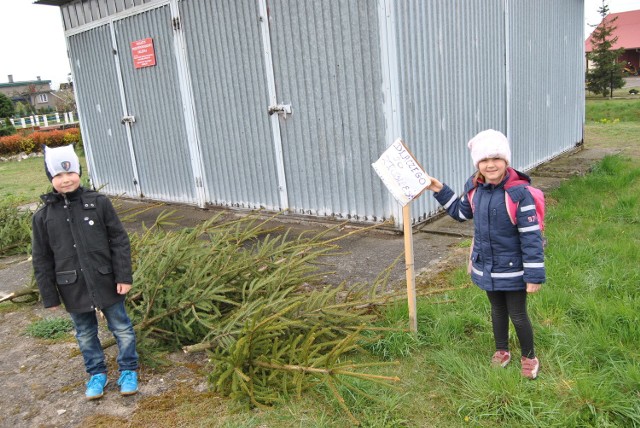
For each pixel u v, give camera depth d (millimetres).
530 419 2861
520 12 8711
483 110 7844
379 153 6465
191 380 3643
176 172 9172
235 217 8156
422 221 6699
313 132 7035
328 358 3096
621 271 4445
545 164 10250
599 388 2973
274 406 3209
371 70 6281
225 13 7582
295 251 4625
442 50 6793
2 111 52344
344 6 6320
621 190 7480
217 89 8047
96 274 3359
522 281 3162
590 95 31297
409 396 3207
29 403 3564
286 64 7066
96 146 10609
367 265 5531
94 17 9562
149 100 9164
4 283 6160
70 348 4328
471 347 3664
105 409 3391
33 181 15055
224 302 4219
